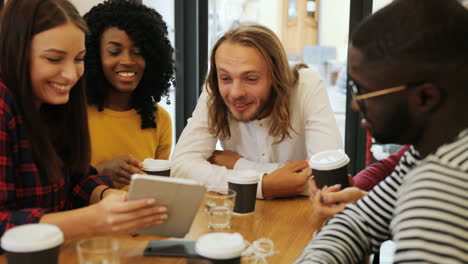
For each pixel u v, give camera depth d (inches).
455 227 28.1
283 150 75.6
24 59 47.4
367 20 34.6
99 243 37.7
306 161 69.6
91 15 76.6
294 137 74.3
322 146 69.7
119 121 78.9
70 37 48.8
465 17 30.8
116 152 78.5
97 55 75.7
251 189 58.2
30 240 36.6
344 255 42.7
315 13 128.8
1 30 47.8
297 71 73.8
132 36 74.0
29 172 49.5
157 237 49.9
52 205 53.2
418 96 32.1
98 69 76.0
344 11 126.1
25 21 47.0
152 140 82.9
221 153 75.4
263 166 71.6
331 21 128.1
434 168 30.1
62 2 50.1
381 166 66.2
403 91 32.3
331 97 130.1
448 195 28.7
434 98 31.6
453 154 30.0
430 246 28.2
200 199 43.2
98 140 77.2
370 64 33.2
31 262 36.7
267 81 66.1
